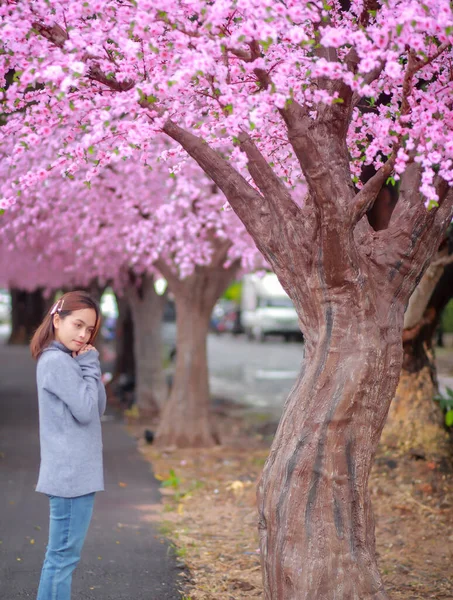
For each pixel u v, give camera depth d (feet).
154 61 11.38
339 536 11.69
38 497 22.40
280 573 11.75
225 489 25.00
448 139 10.41
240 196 12.39
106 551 17.31
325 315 11.96
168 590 14.87
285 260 12.11
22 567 15.74
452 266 25.55
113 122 10.47
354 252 11.58
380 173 11.10
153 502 22.85
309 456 11.80
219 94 11.68
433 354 28.40
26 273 51.49
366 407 11.84
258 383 65.31
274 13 9.25
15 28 10.34
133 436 36.76
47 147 21.95
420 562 17.44
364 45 9.48
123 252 32.30
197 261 27.07
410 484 23.49
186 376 34.68
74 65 9.56
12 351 92.63
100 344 80.48
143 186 26.27
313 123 11.94
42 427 11.13
